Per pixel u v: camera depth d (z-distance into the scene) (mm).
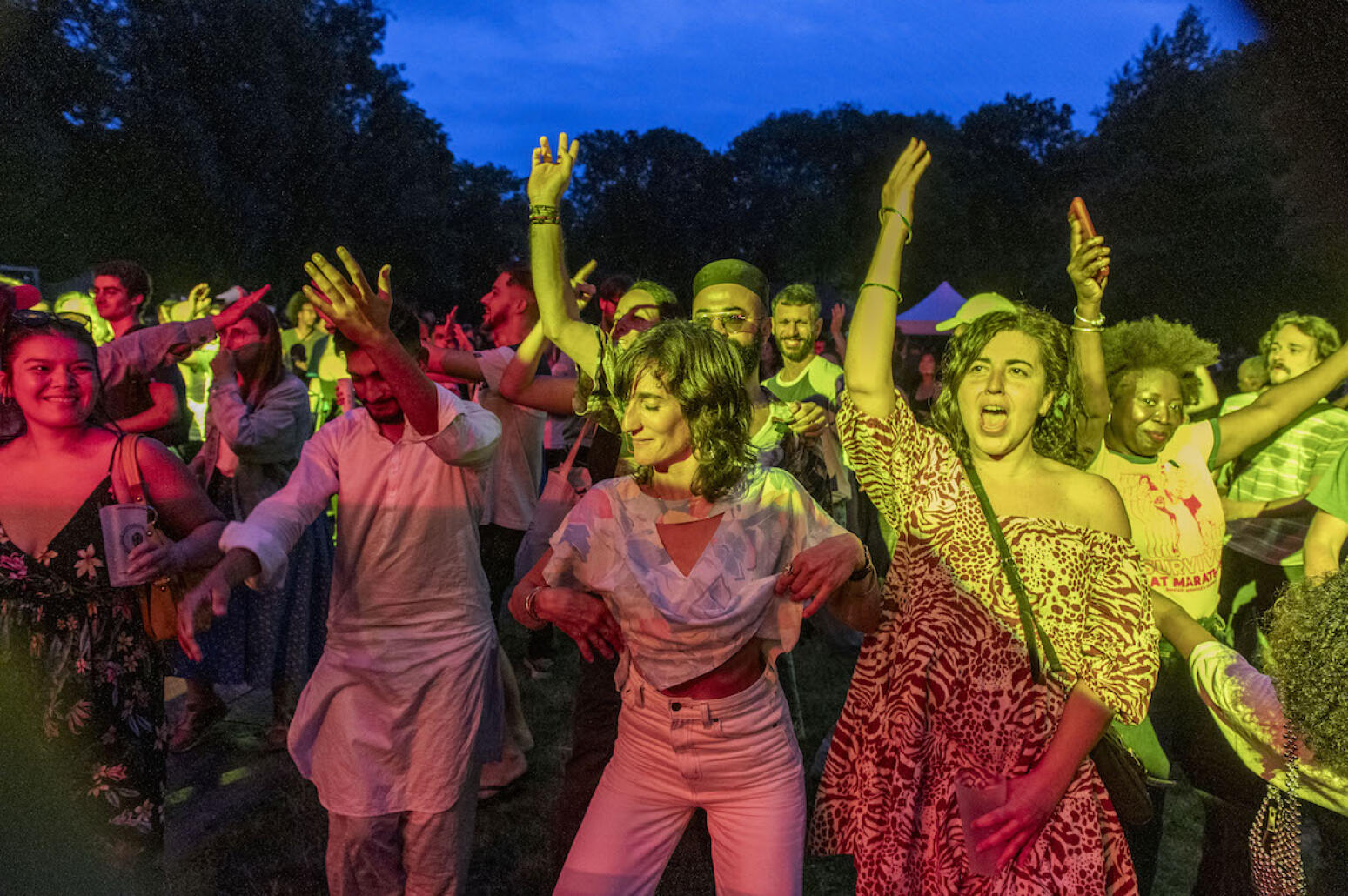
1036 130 54156
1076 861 2053
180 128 26172
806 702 4902
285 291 31031
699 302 3049
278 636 4258
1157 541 3068
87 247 24906
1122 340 3080
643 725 2207
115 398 4371
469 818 2912
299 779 4066
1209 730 2504
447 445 2707
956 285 50250
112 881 2471
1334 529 3223
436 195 38125
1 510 2395
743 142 76125
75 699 2422
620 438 3041
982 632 2145
